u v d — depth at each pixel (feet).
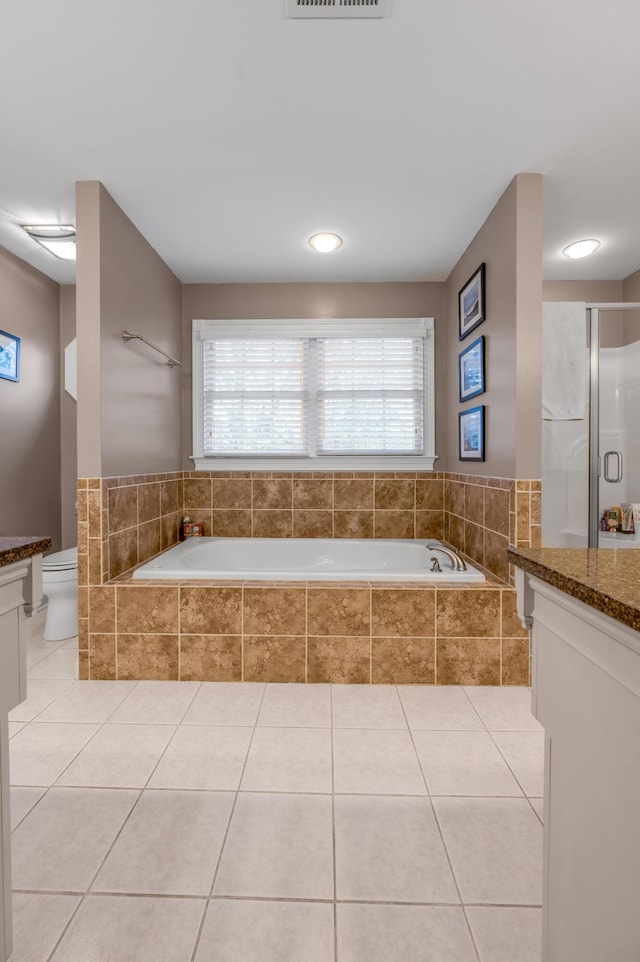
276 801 4.83
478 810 4.72
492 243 8.00
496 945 3.41
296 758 5.52
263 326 11.06
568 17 4.56
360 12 4.50
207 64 5.08
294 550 10.75
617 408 8.32
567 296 10.91
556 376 7.34
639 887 2.06
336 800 4.85
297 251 9.51
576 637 2.58
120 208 7.89
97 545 7.39
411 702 6.79
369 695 7.00
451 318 10.52
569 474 8.21
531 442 7.09
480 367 8.39
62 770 5.30
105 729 6.10
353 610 7.32
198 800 4.84
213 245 9.23
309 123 5.96
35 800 4.83
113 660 7.45
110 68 5.12
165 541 10.11
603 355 8.36
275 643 7.37
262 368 11.23
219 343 11.25
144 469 8.99
